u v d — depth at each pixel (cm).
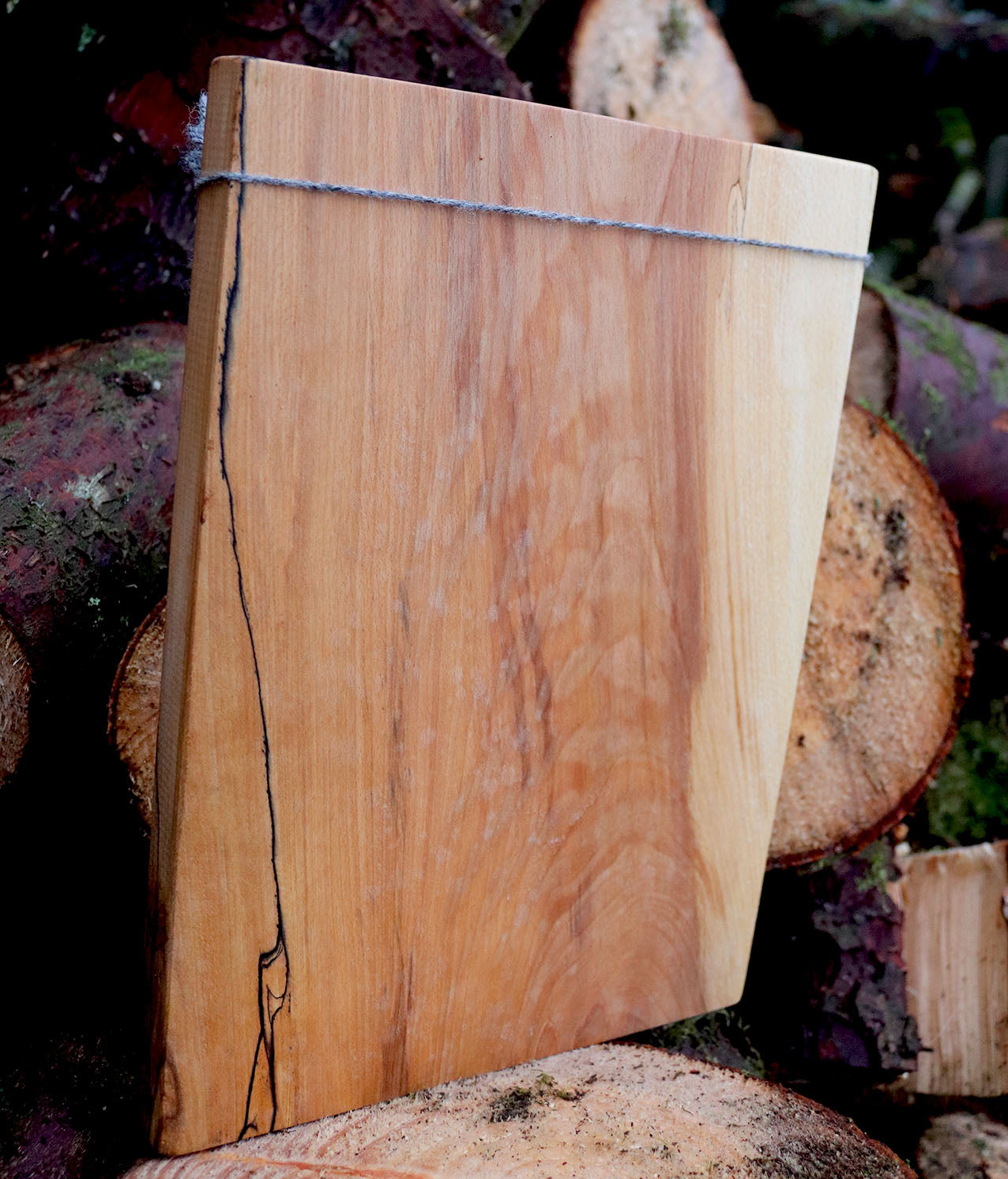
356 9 126
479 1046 101
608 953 108
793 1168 85
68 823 110
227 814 84
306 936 90
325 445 81
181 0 118
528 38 151
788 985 128
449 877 96
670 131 90
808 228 99
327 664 86
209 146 76
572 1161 84
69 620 103
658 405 96
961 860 126
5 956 106
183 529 81
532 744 98
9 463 105
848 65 236
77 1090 97
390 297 81
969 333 154
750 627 108
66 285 129
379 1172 83
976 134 247
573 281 89
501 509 91
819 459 107
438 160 80
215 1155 88
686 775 108
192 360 79
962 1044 124
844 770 127
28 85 120
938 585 128
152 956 88
